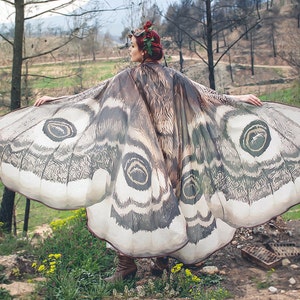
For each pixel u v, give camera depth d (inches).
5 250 185.2
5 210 293.4
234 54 1331.2
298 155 150.4
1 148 147.7
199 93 147.6
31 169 144.7
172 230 133.3
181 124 143.0
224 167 145.8
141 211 133.5
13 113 150.8
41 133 147.4
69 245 178.2
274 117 151.7
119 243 133.4
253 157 148.5
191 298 140.7
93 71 551.8
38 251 175.5
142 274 162.7
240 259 172.9
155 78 143.9
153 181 135.8
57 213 570.3
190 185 141.2
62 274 152.0
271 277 158.4
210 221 142.4
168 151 140.3
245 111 150.5
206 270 161.9
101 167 139.4
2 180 146.3
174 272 150.0
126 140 139.2
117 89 144.1
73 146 144.0
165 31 478.0
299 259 170.6
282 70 1220.5
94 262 161.0
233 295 146.6
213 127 146.7
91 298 139.6
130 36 149.5
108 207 136.5
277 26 943.0
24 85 370.6
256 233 188.5
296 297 140.9
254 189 146.8
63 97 151.1
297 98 724.0
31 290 146.0
